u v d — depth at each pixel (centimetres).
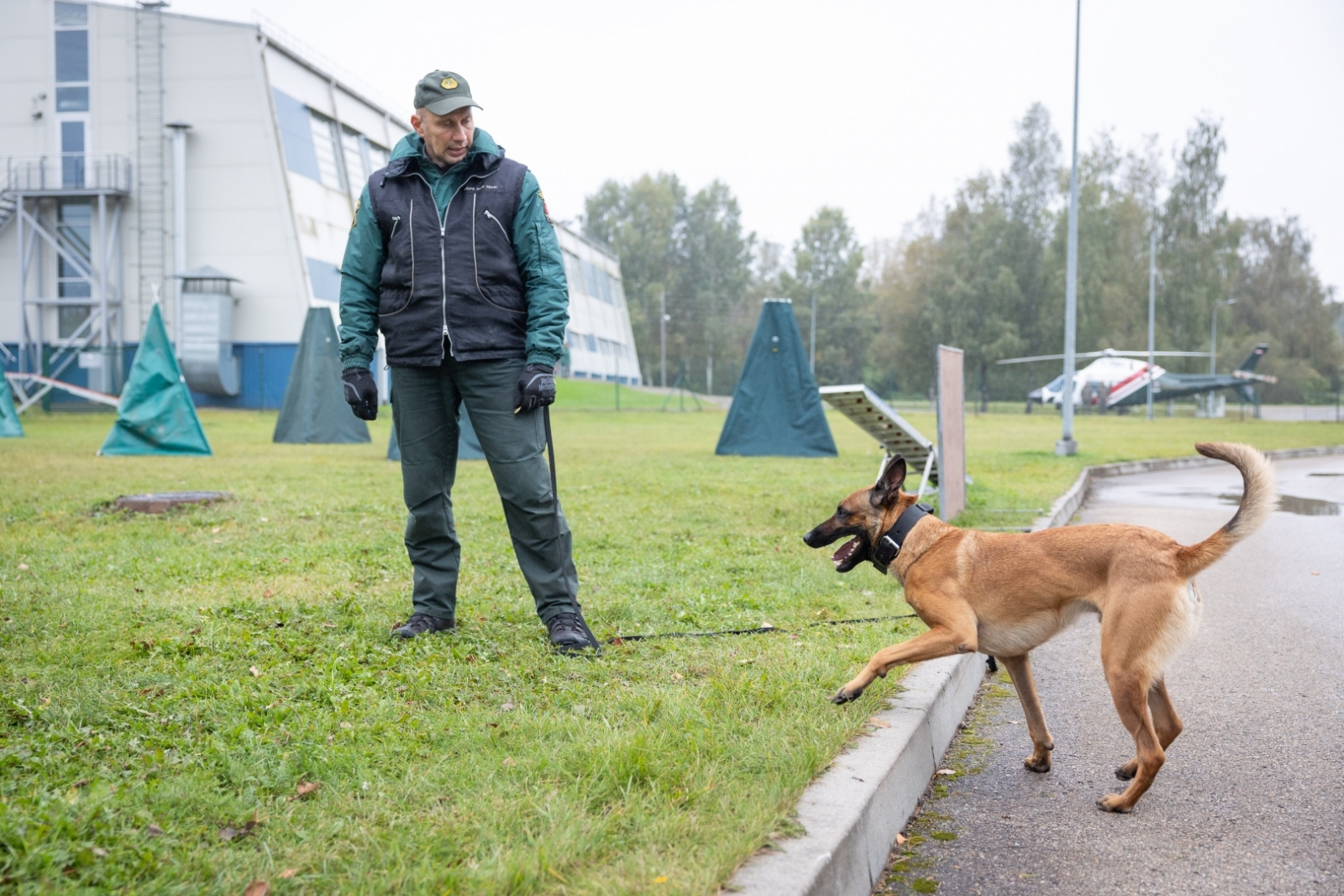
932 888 296
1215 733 428
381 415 3188
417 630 492
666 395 5950
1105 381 4572
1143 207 6481
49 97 3544
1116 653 356
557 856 257
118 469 1338
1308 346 7875
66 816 267
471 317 475
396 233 477
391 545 766
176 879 247
